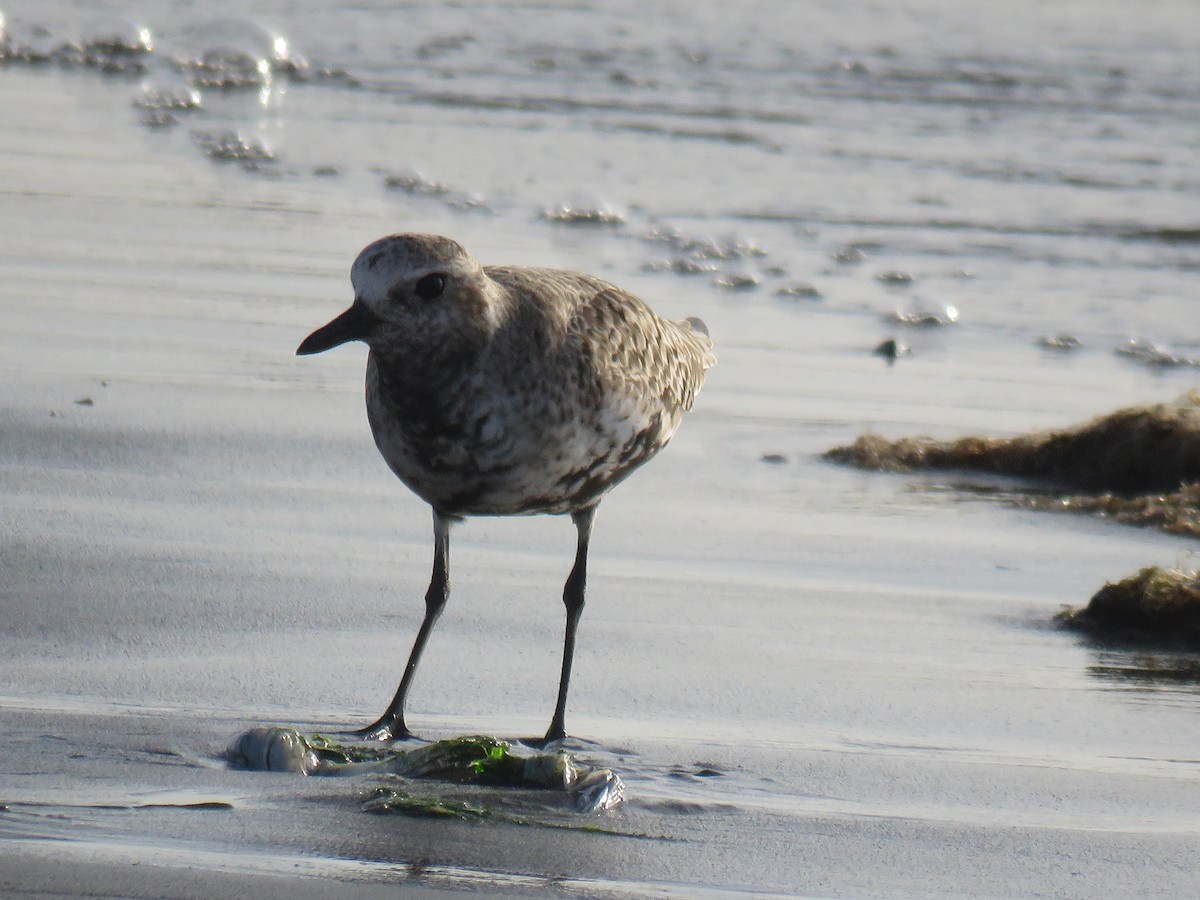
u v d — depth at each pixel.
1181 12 38.56
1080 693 8.92
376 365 8.32
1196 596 9.98
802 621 9.93
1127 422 13.59
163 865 6.16
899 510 12.42
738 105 28.42
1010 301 18.64
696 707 8.52
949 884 6.46
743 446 13.76
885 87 30.16
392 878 6.20
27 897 5.80
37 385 13.35
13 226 18.44
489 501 8.53
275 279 17.11
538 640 9.40
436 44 32.69
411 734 8.02
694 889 6.28
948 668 9.23
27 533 10.34
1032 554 11.53
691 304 17.77
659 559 10.99
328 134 25.14
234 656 8.82
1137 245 21.12
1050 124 27.75
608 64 31.42
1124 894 6.42
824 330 17.30
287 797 6.99
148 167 22.09
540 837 6.73
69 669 8.45
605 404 8.53
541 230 20.33
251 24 31.38
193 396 13.47
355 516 11.29
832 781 7.56
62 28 31.86
